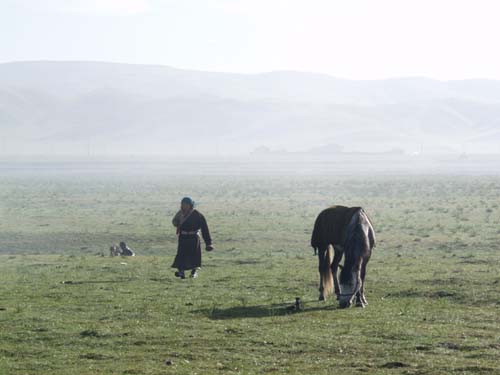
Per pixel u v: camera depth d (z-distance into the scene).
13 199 82.25
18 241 42.34
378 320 17.66
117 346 15.41
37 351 15.02
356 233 19.47
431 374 13.18
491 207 63.12
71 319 17.98
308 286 23.33
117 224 51.66
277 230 46.06
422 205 68.25
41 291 22.52
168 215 60.03
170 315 18.47
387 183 116.12
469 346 15.04
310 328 16.86
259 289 22.72
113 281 24.84
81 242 41.84
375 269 27.31
